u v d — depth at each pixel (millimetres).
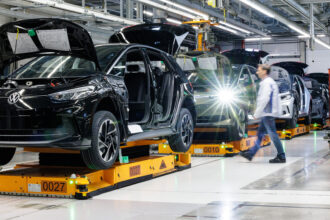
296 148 10242
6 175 5453
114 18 13711
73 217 4281
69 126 4754
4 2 13234
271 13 15648
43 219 4215
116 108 5273
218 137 9484
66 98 4734
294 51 32781
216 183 6039
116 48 5688
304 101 13617
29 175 5352
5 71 5480
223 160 8477
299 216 4160
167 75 6645
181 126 6914
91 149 4910
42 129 4723
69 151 5504
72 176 5086
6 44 5219
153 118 6027
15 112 4766
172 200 4992
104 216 4305
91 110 4832
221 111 8875
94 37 15523
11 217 4297
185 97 6977
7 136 4820
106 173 5609
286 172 6848
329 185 5730
